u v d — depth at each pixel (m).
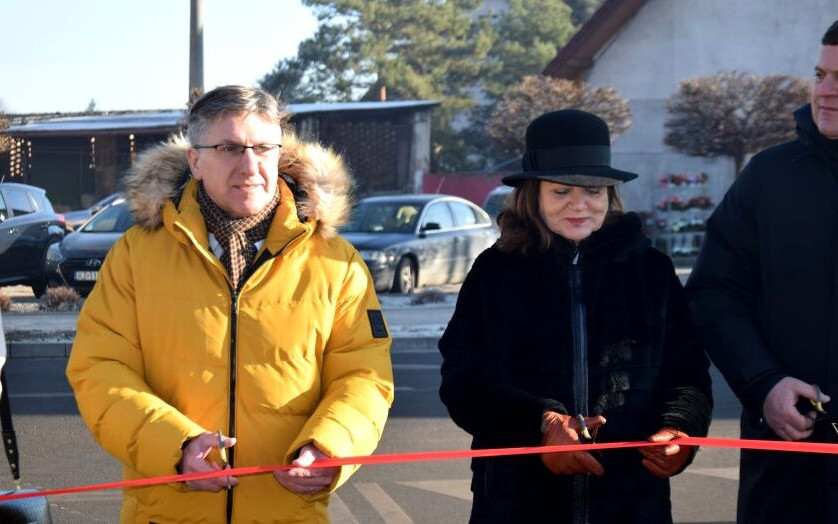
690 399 3.42
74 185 34.25
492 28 54.03
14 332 12.44
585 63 33.28
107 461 7.36
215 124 3.16
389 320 13.94
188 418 3.13
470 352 3.53
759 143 27.55
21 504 3.32
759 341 3.74
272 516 3.19
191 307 3.15
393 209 18.14
